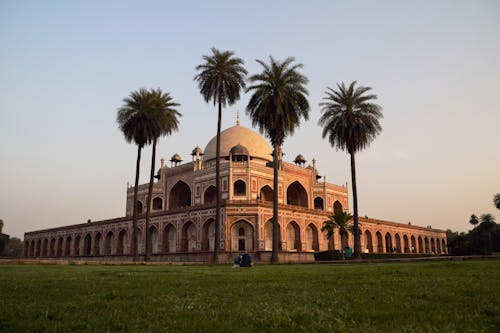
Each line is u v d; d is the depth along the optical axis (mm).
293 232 48375
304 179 58906
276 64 33781
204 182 53031
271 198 54438
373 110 35062
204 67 35031
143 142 38344
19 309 5402
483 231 85312
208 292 7492
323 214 51875
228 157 56094
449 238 101125
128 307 5625
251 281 10086
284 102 33062
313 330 4156
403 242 65750
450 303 5660
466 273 11453
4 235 98562
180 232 47812
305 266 23578
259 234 42812
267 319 4637
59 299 6469
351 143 35000
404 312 5000
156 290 7824
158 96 39312
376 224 60031
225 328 4242
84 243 62594
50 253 70562
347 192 63906
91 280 10414
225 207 43312
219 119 34875
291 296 6730
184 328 4277
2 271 15055
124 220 55250
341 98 35312
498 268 13578
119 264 28766
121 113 37875
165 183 59188
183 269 19141
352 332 4023
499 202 81125
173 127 39812
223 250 41750
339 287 8180
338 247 52906
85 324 4512
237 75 35375
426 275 11188
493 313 4879
